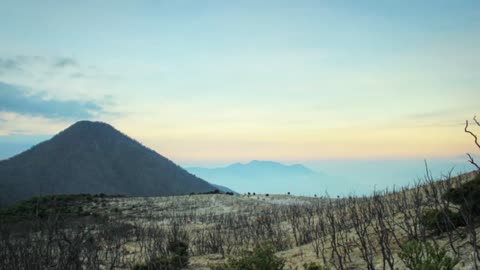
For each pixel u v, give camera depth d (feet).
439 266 29.73
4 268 47.26
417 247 31.91
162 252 67.41
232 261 39.45
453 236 41.37
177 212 159.63
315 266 38.86
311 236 72.64
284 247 72.33
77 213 133.49
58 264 45.88
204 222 131.44
